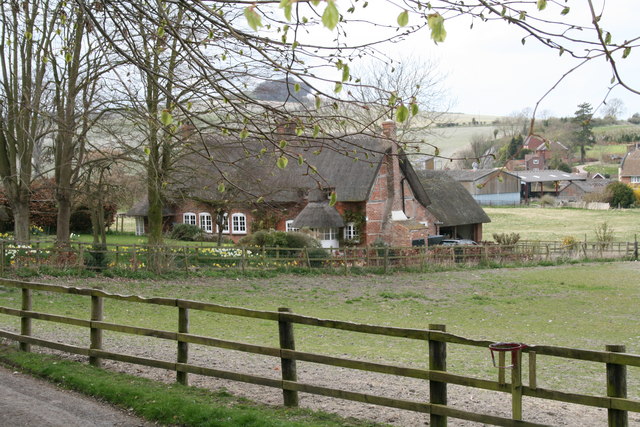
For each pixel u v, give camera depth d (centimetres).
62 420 748
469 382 646
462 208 5138
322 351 1335
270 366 1116
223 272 2728
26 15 1409
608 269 3638
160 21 679
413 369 682
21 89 2064
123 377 916
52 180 3025
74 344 1207
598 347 1571
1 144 2566
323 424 717
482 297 2494
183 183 2500
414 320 1956
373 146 4012
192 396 823
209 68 690
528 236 6247
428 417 798
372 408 832
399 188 4106
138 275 2448
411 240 3922
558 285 2912
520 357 616
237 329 1606
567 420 816
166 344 1305
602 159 12712
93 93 1950
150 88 1598
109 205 4706
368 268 3125
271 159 2138
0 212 3703
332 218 4031
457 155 9425
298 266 3002
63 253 2400
